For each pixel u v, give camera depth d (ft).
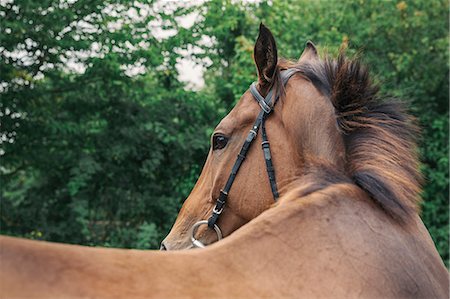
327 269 4.86
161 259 4.47
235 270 4.61
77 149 24.64
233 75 26.27
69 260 4.11
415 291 5.27
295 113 6.86
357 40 28.58
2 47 21.99
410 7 29.55
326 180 5.73
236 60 27.45
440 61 29.32
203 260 4.61
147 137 25.36
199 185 8.20
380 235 5.33
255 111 7.48
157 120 25.54
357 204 5.47
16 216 24.76
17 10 22.34
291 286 4.66
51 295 3.83
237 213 7.46
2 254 3.94
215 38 26.58
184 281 4.31
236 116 7.65
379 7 29.43
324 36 27.14
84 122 24.49
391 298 5.00
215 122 26.61
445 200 28.32
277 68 7.32
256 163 7.27
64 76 24.34
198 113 26.32
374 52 29.89
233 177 7.38
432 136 29.04
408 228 5.72
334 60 7.11
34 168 24.85
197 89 28.84
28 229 24.93
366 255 5.10
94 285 3.98
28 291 3.80
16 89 23.00
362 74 6.70
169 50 24.57
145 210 26.45
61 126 23.35
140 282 4.15
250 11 28.91
